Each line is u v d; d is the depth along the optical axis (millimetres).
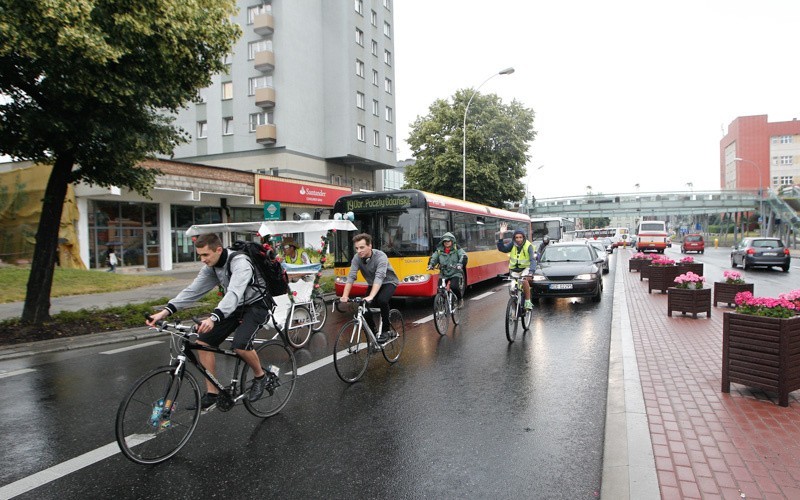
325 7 38500
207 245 4332
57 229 10023
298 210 33156
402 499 3342
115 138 9398
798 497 3109
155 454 3982
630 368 6207
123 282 17562
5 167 23750
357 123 39125
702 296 10094
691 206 63469
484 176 38844
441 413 4977
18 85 8852
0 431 4711
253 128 35500
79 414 5172
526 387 5812
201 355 4430
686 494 3164
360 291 12453
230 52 10445
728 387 5184
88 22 7711
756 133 99125
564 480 3568
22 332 9062
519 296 8836
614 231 69250
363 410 5098
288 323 8039
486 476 3646
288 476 3697
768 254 24000
